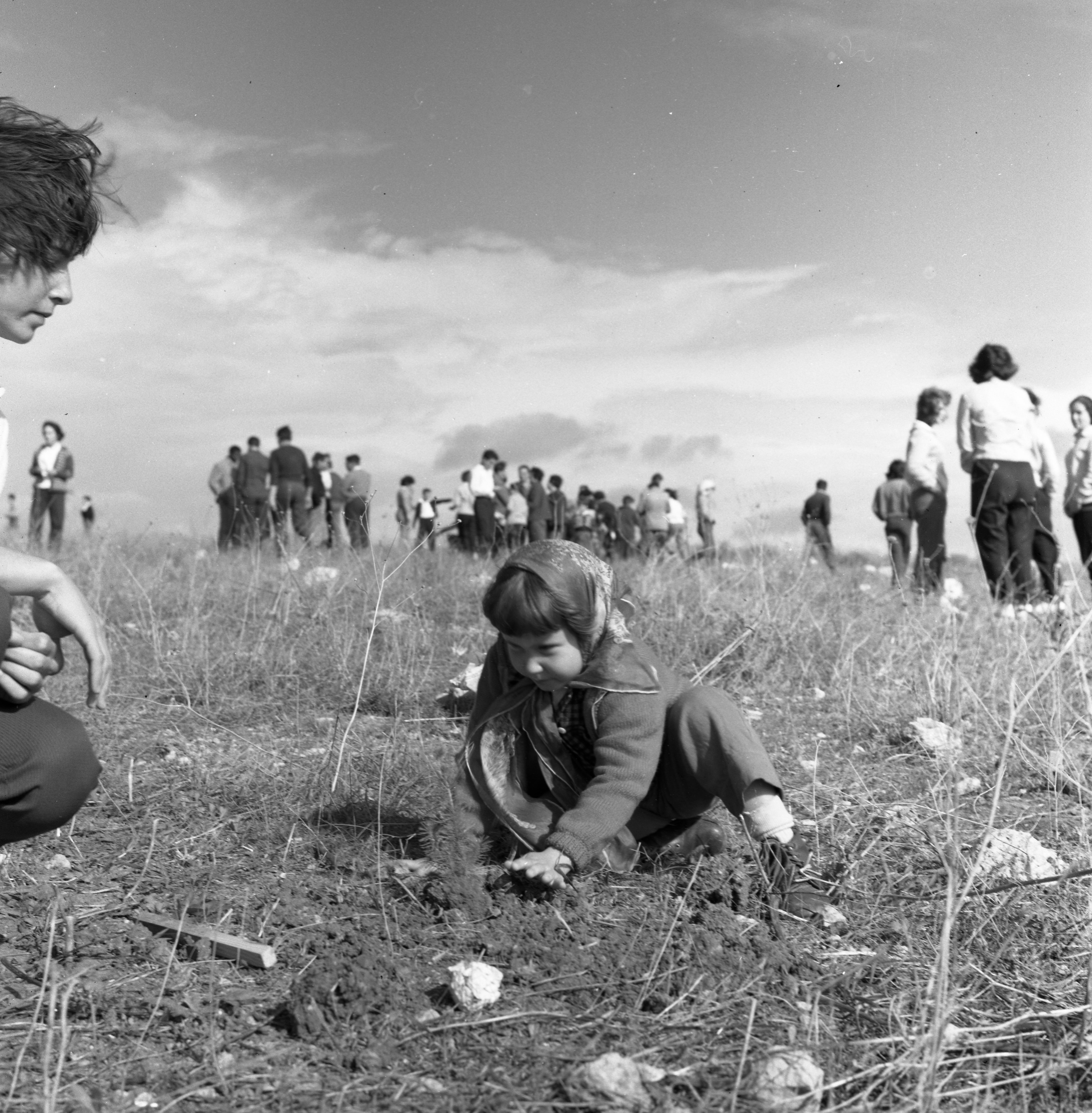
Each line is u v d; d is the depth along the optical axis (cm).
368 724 429
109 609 629
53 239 198
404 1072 187
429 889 250
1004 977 225
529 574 244
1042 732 400
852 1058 193
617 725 254
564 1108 176
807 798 338
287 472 1439
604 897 254
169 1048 195
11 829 196
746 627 548
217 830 304
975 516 793
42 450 1356
